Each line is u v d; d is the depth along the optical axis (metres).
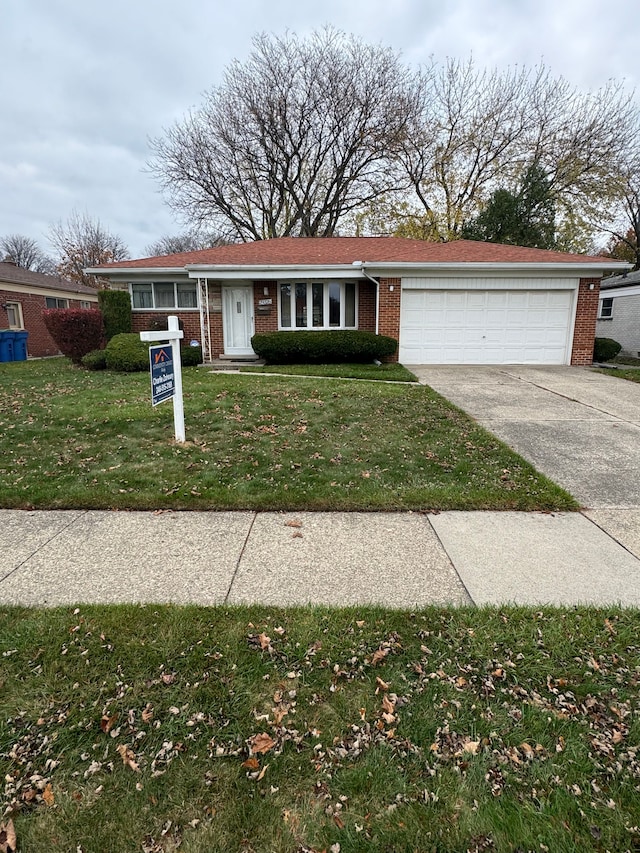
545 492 4.30
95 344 13.32
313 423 6.47
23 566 3.09
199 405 7.30
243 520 3.78
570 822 1.54
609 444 5.69
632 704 2.01
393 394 8.30
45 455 5.18
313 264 12.78
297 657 2.27
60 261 37.03
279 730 1.89
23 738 1.84
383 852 1.46
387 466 4.92
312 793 1.65
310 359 12.71
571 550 3.35
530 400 8.02
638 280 17.53
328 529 3.64
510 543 3.44
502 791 1.65
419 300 12.52
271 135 24.14
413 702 2.03
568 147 23.88
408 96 23.91
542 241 21.98
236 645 2.34
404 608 2.65
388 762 1.76
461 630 2.47
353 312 13.84
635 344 17.81
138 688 2.08
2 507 3.98
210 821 1.55
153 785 1.67
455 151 25.19
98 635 2.40
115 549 3.32
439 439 5.85
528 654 2.30
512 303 12.51
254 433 6.00
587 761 1.76
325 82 23.44
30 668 2.18
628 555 3.28
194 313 14.18
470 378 10.31
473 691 2.09
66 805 1.60
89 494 4.16
